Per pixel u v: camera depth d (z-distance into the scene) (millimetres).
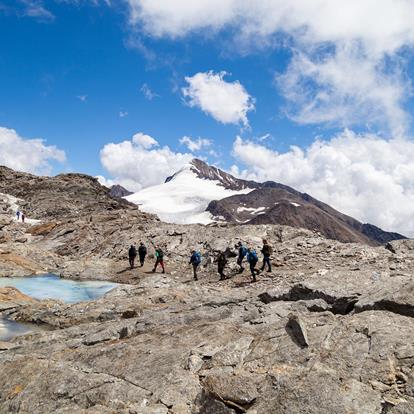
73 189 93875
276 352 10156
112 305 21797
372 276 17156
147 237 46562
